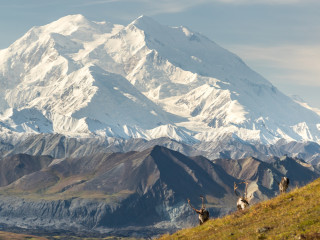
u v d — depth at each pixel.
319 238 130.62
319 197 157.25
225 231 160.00
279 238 138.38
